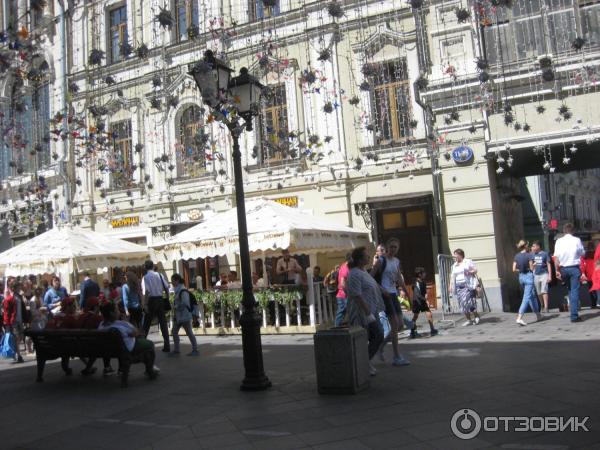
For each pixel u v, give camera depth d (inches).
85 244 631.2
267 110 717.3
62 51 859.4
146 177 789.9
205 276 752.3
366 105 660.1
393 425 210.5
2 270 630.5
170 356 432.8
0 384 365.1
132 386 326.6
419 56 609.0
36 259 602.5
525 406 222.8
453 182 585.3
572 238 442.3
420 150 632.4
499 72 564.4
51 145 878.4
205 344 493.7
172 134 786.8
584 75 528.1
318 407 244.8
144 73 805.2
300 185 689.6
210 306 557.9
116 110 834.2
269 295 518.9
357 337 269.1
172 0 780.6
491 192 578.6
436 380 277.9
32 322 507.5
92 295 525.7
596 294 550.9
